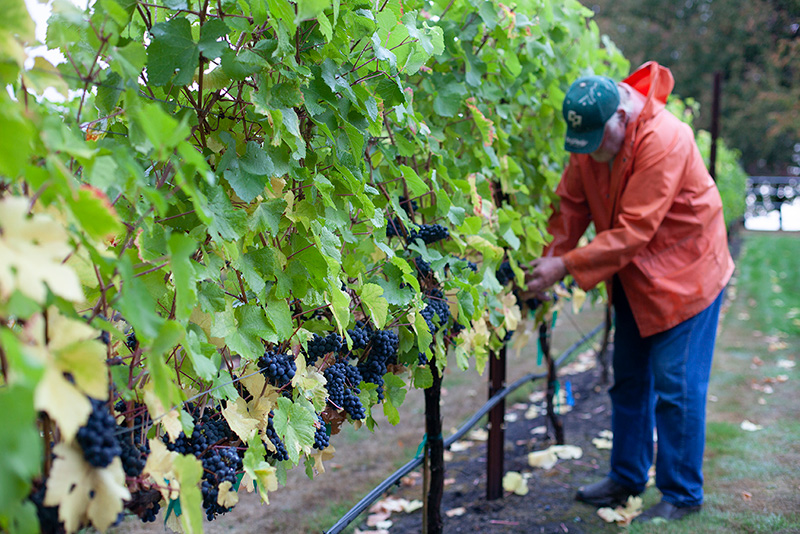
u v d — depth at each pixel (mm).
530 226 2818
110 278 995
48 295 873
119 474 972
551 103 3232
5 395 661
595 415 4461
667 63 24000
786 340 5992
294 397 1462
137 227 1146
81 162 909
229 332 1317
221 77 1354
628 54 23906
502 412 3199
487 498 3217
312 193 1536
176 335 987
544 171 3400
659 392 2889
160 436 1180
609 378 5254
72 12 1009
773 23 22500
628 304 3098
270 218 1408
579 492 3164
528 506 3125
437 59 2264
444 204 2070
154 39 1220
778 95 18641
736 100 22562
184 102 1405
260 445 1297
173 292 1286
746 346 5852
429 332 1843
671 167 2779
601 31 24438
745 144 23344
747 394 4508
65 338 856
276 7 1255
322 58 1534
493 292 2469
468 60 2348
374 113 1635
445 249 2322
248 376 1345
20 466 681
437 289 2090
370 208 1659
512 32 2441
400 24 1689
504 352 3178
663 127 2832
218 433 1321
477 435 4250
